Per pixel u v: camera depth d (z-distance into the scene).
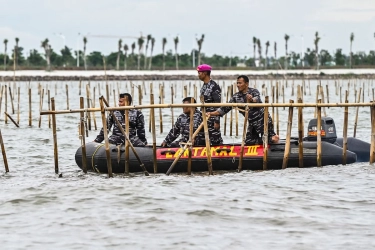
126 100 35.03
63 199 27.84
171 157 33.72
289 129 33.53
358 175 32.31
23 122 67.19
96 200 27.55
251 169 34.16
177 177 32.69
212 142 34.59
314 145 34.56
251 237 22.36
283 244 21.58
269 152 34.06
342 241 21.78
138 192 28.83
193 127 34.16
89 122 58.44
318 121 33.84
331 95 130.25
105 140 32.50
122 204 26.83
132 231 23.14
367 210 25.66
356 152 36.31
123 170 34.12
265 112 33.03
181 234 22.75
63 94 148.75
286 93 144.62
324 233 22.73
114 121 35.22
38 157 41.62
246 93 33.72
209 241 21.95
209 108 34.28
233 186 30.22
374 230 22.95
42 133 56.28
